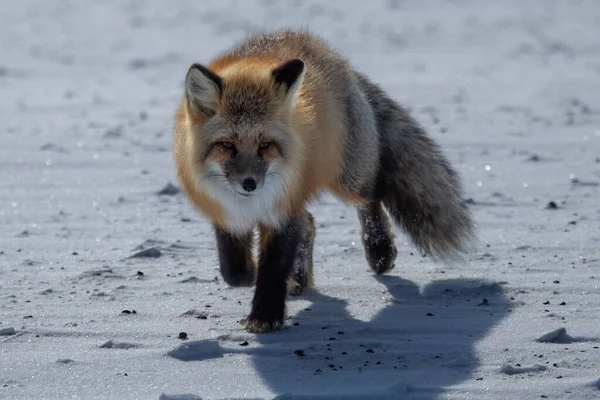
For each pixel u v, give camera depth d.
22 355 9.00
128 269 12.26
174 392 8.11
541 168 18.56
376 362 8.91
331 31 42.75
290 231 10.48
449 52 38.47
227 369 8.71
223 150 10.20
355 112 12.02
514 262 12.43
